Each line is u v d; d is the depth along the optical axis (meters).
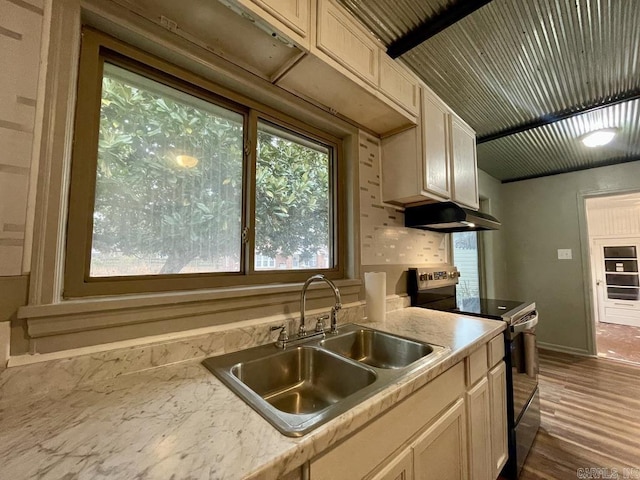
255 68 1.20
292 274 1.42
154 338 0.89
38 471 0.45
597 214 5.15
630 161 3.15
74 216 0.84
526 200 3.85
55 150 0.75
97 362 0.77
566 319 3.46
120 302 0.81
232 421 0.60
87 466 0.46
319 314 1.37
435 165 1.77
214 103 1.19
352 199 1.66
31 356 0.69
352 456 0.66
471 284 3.46
